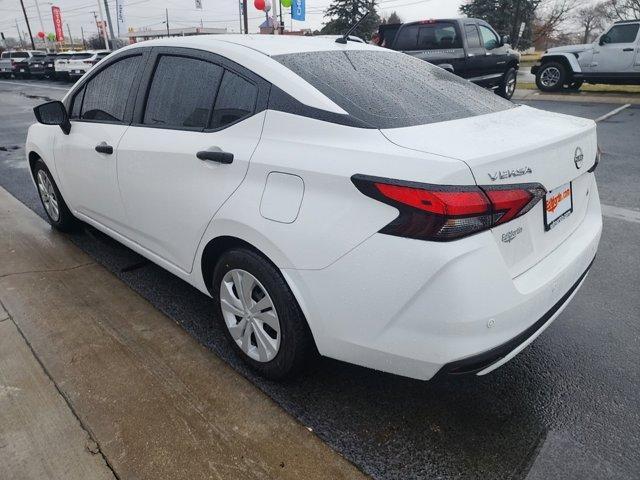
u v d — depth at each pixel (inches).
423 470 75.6
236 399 89.4
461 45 425.1
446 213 64.3
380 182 68.6
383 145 72.4
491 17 1590.8
